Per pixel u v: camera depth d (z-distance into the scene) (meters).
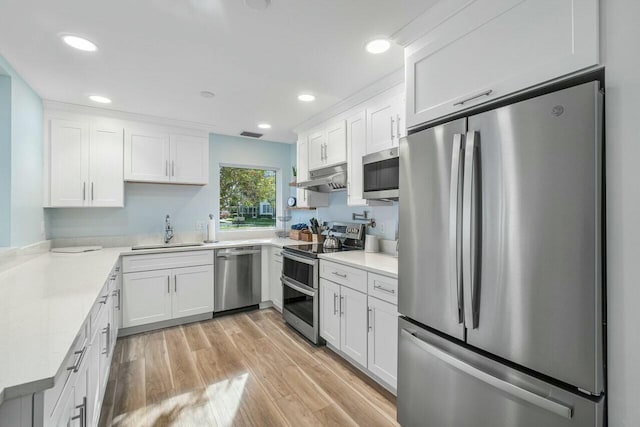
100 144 3.03
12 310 1.17
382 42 1.82
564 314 0.99
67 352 0.83
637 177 0.88
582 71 0.99
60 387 0.88
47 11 1.51
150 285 3.04
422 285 1.51
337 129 2.95
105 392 2.01
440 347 1.42
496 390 1.20
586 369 0.95
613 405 0.92
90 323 1.32
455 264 1.30
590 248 0.94
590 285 0.94
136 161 3.22
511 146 1.12
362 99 2.58
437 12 1.47
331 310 2.56
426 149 1.49
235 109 3.01
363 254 2.72
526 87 1.14
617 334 0.92
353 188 2.73
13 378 0.69
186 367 2.35
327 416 1.80
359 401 1.94
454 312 1.31
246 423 1.74
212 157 4.02
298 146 3.69
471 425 1.30
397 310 1.82
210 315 3.43
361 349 2.21
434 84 1.52
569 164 0.98
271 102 2.81
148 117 3.23
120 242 3.41
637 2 0.88
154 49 1.89
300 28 1.68
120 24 1.63
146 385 2.10
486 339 1.21
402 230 1.63
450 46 1.44
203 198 3.95
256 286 3.71
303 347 2.71
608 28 0.94
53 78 2.29
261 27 1.67
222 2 1.46
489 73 1.26
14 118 2.14
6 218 2.08
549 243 1.03
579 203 0.96
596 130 0.93
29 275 1.80
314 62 2.06
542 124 1.04
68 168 2.88
